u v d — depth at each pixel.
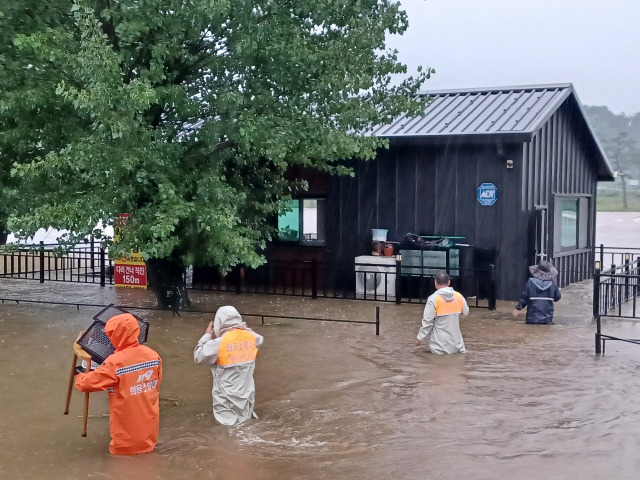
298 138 12.86
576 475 6.02
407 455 6.53
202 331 12.67
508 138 15.61
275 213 17.81
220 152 13.69
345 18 12.95
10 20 11.88
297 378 9.44
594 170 21.14
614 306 15.05
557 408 7.98
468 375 9.52
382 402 8.30
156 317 14.11
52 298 16.80
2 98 11.81
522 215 16.12
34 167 11.29
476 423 7.46
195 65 13.36
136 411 6.56
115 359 6.47
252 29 11.80
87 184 12.91
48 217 11.55
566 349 11.10
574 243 19.98
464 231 16.72
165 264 14.84
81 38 11.12
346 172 15.16
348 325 13.21
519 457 6.46
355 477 6.01
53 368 9.92
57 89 10.59
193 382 9.27
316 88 12.68
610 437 6.98
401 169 17.30
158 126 13.28
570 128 19.12
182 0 11.81
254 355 7.74
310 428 7.36
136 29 11.50
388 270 16.72
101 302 16.11
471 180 16.59
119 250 12.79
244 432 7.24
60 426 7.43
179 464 6.33
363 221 17.69
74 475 6.06
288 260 18.22
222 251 13.36
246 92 12.71
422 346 11.41
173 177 12.77
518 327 13.02
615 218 60.47
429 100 14.30
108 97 10.84
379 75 13.70
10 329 12.75
